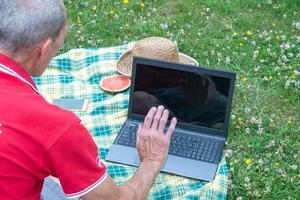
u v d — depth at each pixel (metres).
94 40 4.70
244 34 4.76
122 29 4.84
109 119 3.56
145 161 2.48
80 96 3.79
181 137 3.28
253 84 4.11
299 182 3.24
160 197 3.00
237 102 3.93
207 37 4.72
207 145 3.23
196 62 4.03
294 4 5.18
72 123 1.88
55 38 2.01
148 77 3.29
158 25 4.89
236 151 3.48
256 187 3.23
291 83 4.10
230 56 4.45
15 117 1.83
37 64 2.05
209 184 3.02
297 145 3.54
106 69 4.06
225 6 5.14
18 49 1.94
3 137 1.81
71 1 5.23
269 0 5.20
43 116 1.85
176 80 3.25
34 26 1.91
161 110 2.65
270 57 4.42
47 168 1.91
